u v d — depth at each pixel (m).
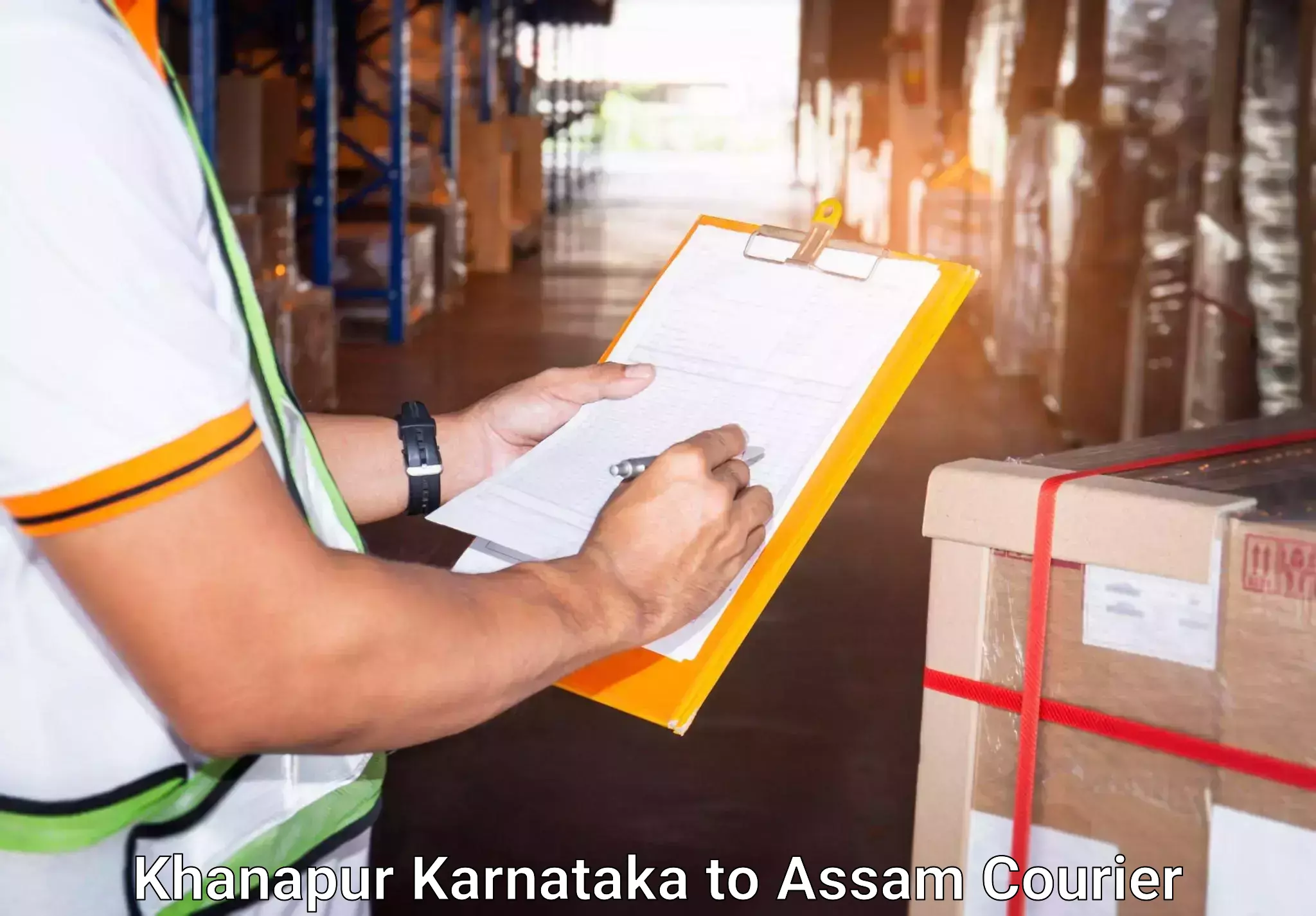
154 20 0.75
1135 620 0.95
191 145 0.73
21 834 0.77
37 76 0.63
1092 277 4.94
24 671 0.75
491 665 0.78
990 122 7.47
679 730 0.90
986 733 1.03
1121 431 5.00
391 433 1.17
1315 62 2.99
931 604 1.04
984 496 0.99
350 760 0.92
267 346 0.84
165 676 0.68
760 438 1.01
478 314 8.61
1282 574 0.88
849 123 14.89
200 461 0.66
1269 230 3.22
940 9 8.74
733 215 16.58
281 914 0.88
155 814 0.82
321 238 6.59
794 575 4.01
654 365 1.11
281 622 0.70
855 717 3.06
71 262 0.63
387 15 8.66
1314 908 0.89
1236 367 3.55
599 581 0.87
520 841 2.50
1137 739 0.95
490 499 1.04
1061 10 6.10
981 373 6.99
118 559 0.66
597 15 19.47
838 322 1.05
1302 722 0.88
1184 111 4.23
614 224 15.24
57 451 0.64
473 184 10.66
